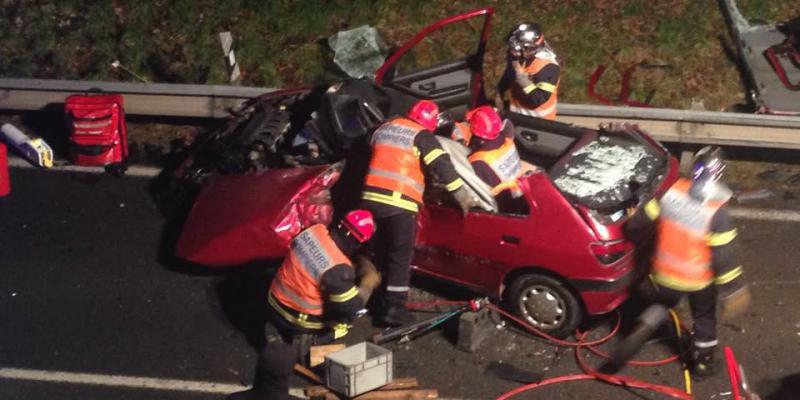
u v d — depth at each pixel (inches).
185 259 384.8
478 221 342.3
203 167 417.4
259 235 370.3
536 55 394.6
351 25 506.6
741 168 438.9
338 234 326.6
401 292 348.8
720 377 326.0
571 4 501.0
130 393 331.0
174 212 421.1
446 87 425.7
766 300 361.1
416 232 348.5
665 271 309.7
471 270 351.3
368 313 362.6
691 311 319.3
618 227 327.9
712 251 303.7
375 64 492.7
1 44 518.9
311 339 340.2
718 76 474.6
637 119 426.6
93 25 517.7
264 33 508.4
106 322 365.1
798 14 495.2
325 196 374.0
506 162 343.0
